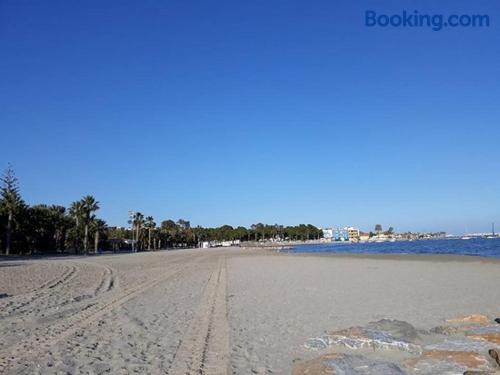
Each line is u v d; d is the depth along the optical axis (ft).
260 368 24.64
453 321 35.35
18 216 265.34
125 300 52.26
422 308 44.91
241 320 38.99
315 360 23.88
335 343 28.19
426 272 91.71
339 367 22.00
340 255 202.59
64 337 31.99
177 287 67.67
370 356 25.71
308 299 52.75
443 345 26.50
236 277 86.58
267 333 33.58
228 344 30.07
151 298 54.24
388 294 56.80
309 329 34.99
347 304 48.34
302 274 92.17
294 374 22.86
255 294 57.98
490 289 60.75
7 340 30.89
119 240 452.35
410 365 23.20
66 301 50.60
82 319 39.37
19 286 68.08
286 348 28.91
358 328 30.45
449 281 72.59
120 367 24.73
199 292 60.64
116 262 157.58
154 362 25.73
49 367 24.49
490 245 367.45
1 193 261.44
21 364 25.00
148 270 109.91
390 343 26.73
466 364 22.66
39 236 299.17
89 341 30.86
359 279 78.64
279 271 101.91
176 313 42.83
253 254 245.45
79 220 329.93
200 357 26.81
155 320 39.04
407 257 164.14
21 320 38.52
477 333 29.14
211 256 219.61
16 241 270.46
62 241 336.70
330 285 68.90
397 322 31.65
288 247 473.26
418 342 28.04
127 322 37.96
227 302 50.44
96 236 349.61
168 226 594.24
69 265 134.62
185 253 284.41
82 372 23.76
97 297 55.47
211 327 35.88
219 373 23.71
